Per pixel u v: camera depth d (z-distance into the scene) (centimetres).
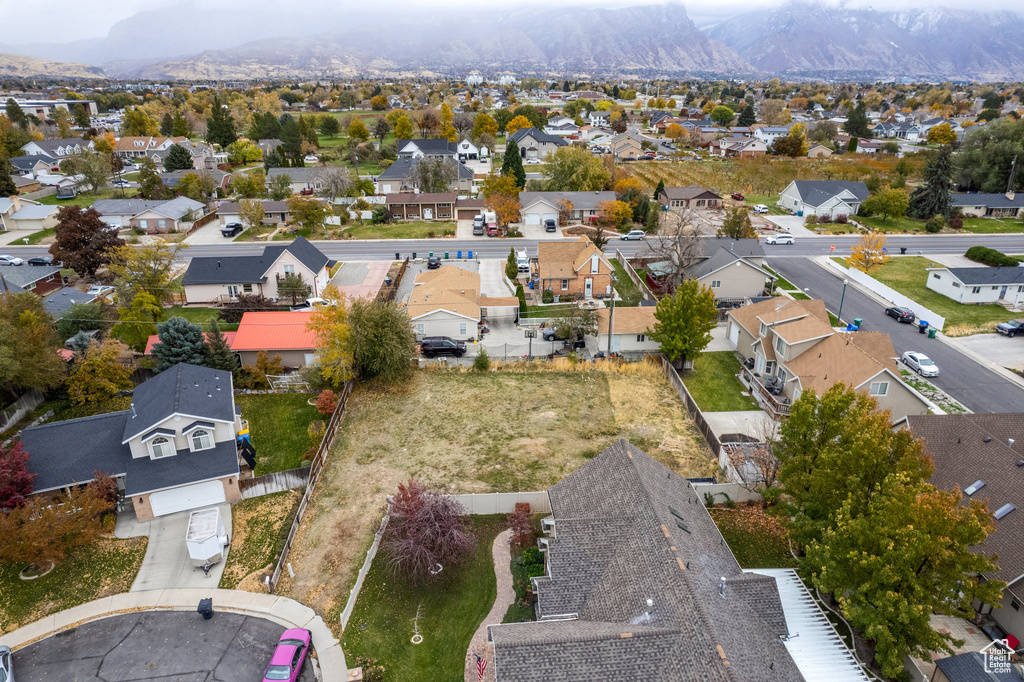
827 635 2447
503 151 16000
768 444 3606
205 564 3048
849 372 4141
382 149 14975
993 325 5881
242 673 2508
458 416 4447
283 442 4162
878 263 7075
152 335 5250
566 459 3934
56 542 2995
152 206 9288
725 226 8169
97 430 3662
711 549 2639
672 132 17988
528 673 2042
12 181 10512
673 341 4816
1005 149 10656
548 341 5575
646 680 2020
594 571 2538
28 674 2516
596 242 8181
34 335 4241
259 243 8669
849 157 15000
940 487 3142
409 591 2888
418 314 5438
